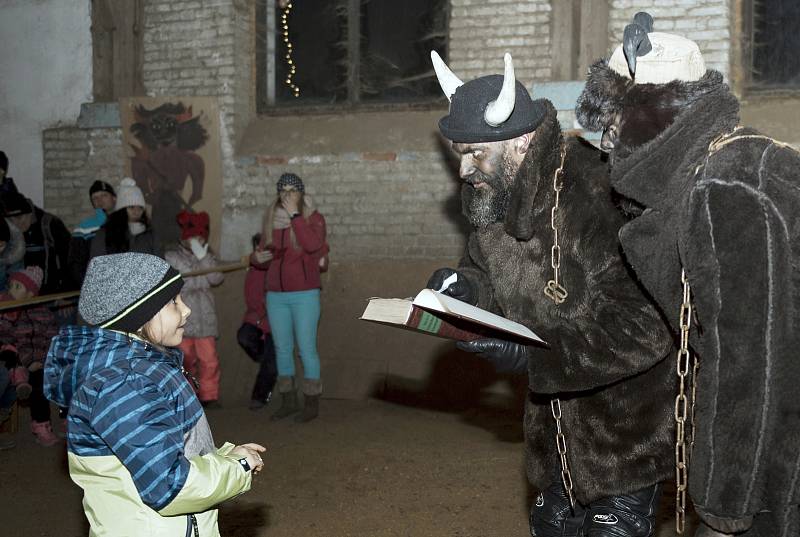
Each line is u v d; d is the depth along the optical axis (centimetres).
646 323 236
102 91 821
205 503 216
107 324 222
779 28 676
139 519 215
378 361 724
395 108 771
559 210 254
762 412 177
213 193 790
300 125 784
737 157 184
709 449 182
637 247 207
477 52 723
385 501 478
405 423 649
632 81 210
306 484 509
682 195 195
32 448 613
